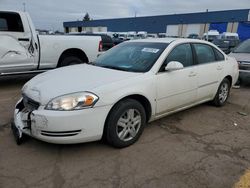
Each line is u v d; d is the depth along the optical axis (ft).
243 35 109.50
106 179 9.31
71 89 10.37
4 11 20.24
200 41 16.06
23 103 11.78
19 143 11.38
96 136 10.53
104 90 10.53
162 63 12.97
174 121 15.10
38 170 9.71
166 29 174.91
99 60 14.99
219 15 148.77
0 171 9.58
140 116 11.94
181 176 9.60
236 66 19.11
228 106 18.56
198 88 15.37
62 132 9.94
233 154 11.37
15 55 21.30
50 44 23.20
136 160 10.57
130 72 12.34
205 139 12.80
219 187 9.05
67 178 9.31
